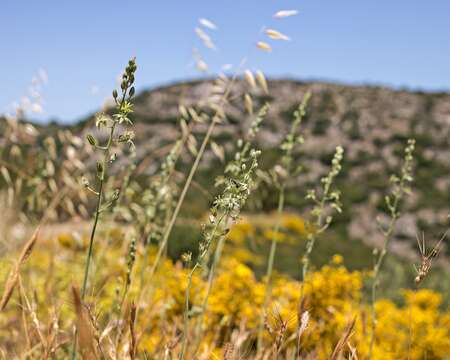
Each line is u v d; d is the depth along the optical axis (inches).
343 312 156.1
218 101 113.7
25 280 122.2
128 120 60.3
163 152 134.0
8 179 130.6
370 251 646.5
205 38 113.8
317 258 523.8
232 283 158.9
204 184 904.9
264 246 478.0
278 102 1624.0
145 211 125.9
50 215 138.1
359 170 1209.4
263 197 123.7
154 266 106.3
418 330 179.2
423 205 996.6
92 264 124.0
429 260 81.3
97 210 63.1
